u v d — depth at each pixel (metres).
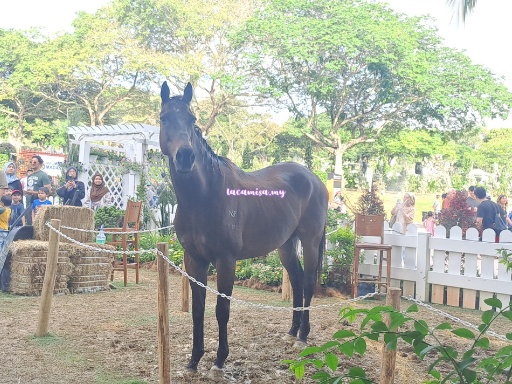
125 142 17.20
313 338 5.36
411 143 39.38
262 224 4.62
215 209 4.11
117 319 6.07
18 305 6.72
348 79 37.88
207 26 39.00
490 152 55.41
